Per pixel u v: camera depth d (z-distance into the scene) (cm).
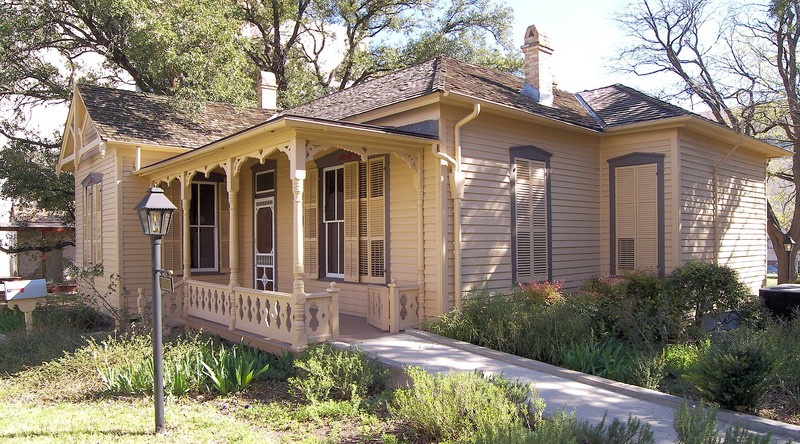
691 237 1186
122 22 1828
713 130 1220
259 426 579
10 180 2047
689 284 904
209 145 971
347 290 1102
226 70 1727
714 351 600
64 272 2569
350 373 675
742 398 554
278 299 842
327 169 1176
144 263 1327
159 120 1422
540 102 1194
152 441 525
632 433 431
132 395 703
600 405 573
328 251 1173
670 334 838
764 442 397
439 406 502
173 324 1145
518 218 1058
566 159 1167
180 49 1620
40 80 2098
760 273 1496
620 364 693
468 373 566
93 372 795
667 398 582
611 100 1366
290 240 1260
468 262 962
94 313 1291
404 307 936
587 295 920
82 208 1609
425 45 2855
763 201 1530
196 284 1105
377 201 1052
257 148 891
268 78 1831
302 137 804
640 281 938
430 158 946
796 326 803
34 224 2502
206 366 707
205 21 1661
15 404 677
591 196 1227
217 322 1020
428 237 945
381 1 2844
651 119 1162
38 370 815
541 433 393
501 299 896
